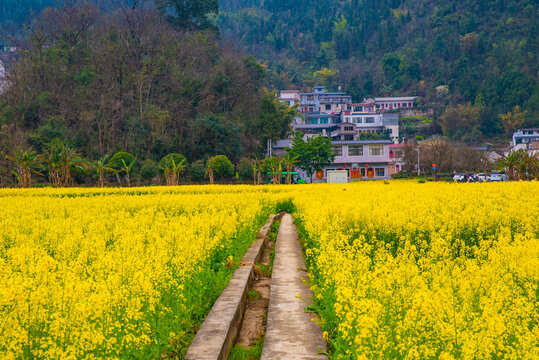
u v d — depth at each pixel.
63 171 37.59
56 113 64.81
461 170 77.38
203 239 7.93
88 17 83.56
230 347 5.33
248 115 80.25
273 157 52.88
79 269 5.59
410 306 4.36
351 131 106.56
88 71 69.50
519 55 174.50
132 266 5.63
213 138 68.25
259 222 14.58
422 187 23.20
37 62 69.56
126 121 65.50
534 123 135.88
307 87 183.25
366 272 5.61
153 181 57.56
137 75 71.19
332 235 8.30
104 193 26.94
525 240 7.69
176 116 68.25
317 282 6.84
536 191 17.81
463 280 4.98
